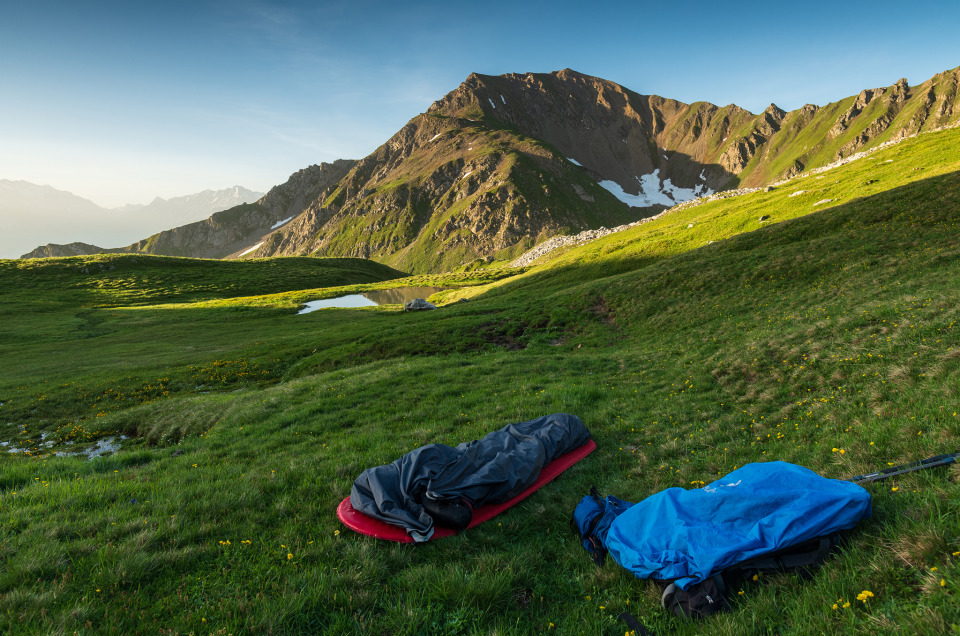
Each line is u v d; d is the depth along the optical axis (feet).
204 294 368.48
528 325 115.75
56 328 203.41
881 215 112.27
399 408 53.11
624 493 25.73
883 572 13.16
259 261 529.86
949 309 43.83
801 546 15.03
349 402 57.88
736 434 33.78
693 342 72.79
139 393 89.45
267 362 111.34
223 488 28.91
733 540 15.16
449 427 42.55
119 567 18.29
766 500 16.02
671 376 54.24
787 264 99.04
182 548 20.79
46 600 16.08
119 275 392.68
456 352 101.45
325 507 25.44
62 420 74.74
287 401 61.31
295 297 333.21
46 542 20.76
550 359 73.31
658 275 120.78
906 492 16.84
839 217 122.72
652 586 16.06
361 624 15.52
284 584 17.72
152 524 22.97
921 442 21.24
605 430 38.01
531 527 23.15
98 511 25.22
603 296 120.98
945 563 12.53
